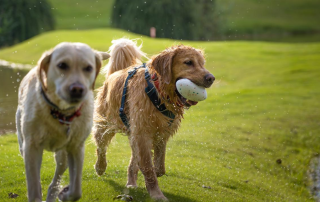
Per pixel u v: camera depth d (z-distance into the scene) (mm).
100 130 5227
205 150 7500
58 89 3107
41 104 3342
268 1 69250
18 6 38062
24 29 38062
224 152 7555
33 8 39000
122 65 5473
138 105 4527
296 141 8758
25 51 26516
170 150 7258
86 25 52938
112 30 31188
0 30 37562
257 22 56844
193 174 5953
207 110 11352
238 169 6770
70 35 29016
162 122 4547
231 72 18828
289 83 15922
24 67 21953
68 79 3062
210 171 6242
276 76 17469
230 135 8719
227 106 11898
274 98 13141
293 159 7809
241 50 24516
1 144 7301
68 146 3598
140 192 4746
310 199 6191
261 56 22484
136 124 4531
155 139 4711
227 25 47969
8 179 5117
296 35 50500
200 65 4457
